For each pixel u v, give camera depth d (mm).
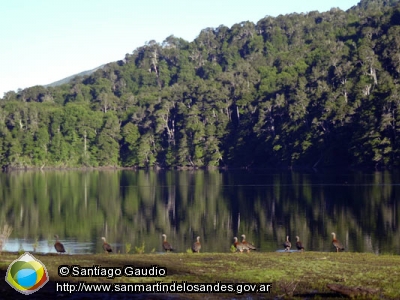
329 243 36688
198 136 145875
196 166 145000
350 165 113562
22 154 154250
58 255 25250
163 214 53938
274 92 146000
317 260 23766
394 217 46594
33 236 41406
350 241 37188
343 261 23578
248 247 27562
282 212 51812
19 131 155250
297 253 26578
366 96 118000
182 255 25375
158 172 132375
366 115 110000
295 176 96750
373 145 104625
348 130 116438
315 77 140500
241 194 68750
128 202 64875
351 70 133000
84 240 39750
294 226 44062
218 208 56781
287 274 20625
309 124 127562
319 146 119750
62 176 120625
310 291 18250
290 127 129000
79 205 62531
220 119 149875
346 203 55906
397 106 104875
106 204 63219
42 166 154000
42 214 54875
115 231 44188
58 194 75812
